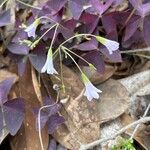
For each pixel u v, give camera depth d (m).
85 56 0.32
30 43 0.31
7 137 0.30
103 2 0.33
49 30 0.31
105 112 0.31
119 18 0.33
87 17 0.32
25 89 0.31
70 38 0.30
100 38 0.29
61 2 0.31
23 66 0.31
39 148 0.29
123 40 0.34
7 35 0.33
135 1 0.32
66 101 0.31
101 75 0.33
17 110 0.29
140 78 0.33
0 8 0.33
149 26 0.32
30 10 0.34
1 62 0.32
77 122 0.30
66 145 0.30
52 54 0.29
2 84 0.29
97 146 0.30
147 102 0.33
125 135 0.31
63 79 0.32
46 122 0.30
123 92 0.32
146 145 0.31
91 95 0.29
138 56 0.35
